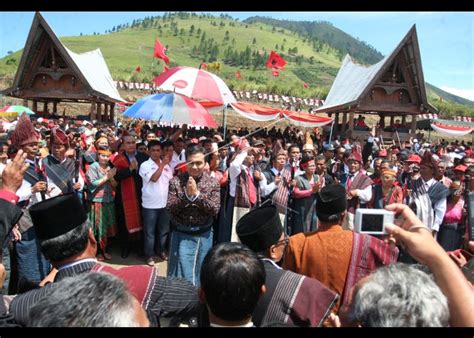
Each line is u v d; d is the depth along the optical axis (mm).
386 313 1464
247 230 2727
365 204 5398
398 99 23859
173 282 2477
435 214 5461
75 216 2350
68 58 22031
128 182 6172
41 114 22734
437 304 1458
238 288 1800
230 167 5633
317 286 2436
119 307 1481
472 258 2330
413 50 22203
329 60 195750
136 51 133000
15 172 3002
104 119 26922
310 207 5676
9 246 4145
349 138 22562
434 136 35875
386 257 2750
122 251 6480
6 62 72875
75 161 6008
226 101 7285
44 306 1477
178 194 4277
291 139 22672
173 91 6977
